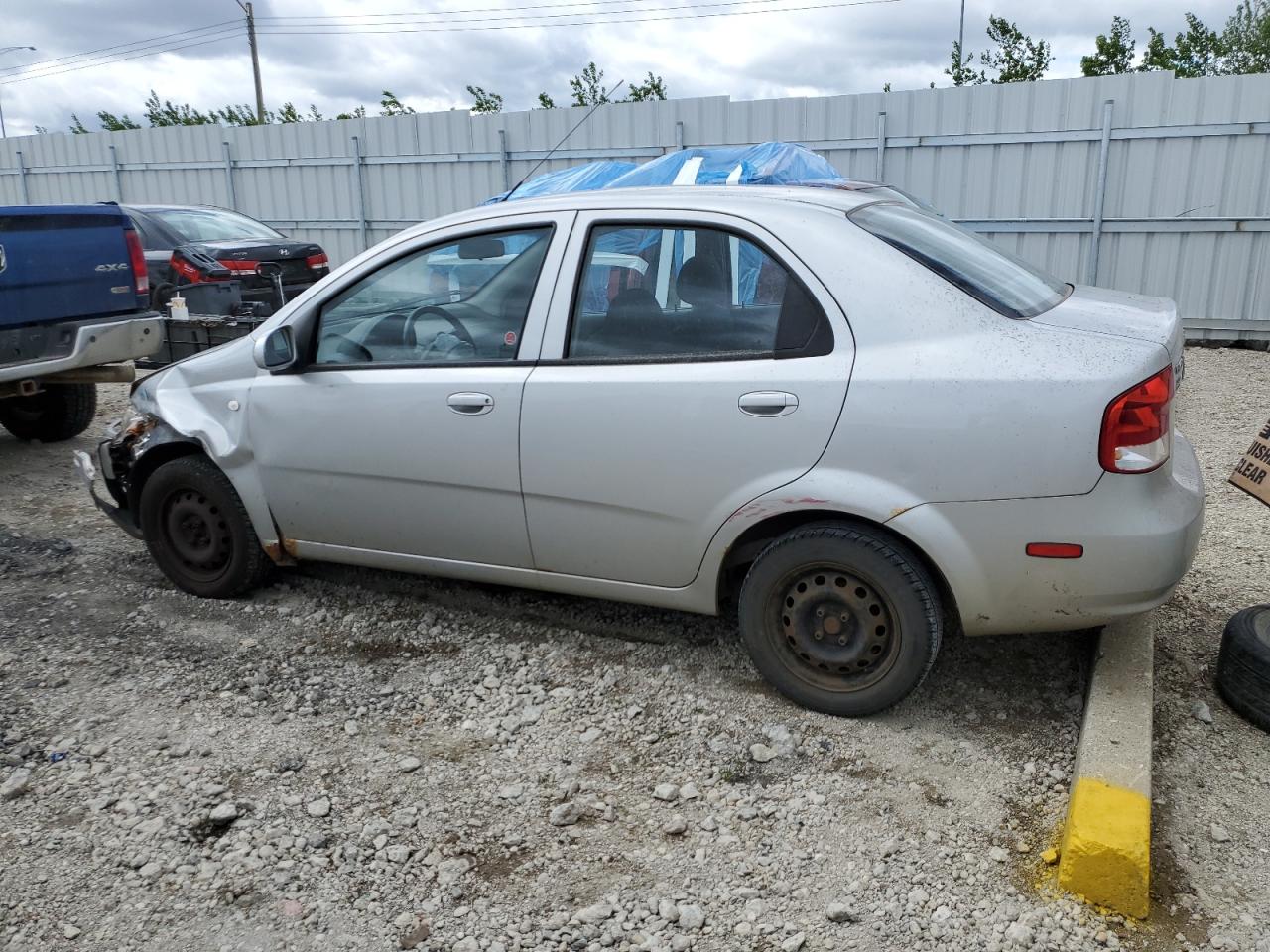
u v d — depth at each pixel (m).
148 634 4.47
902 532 3.29
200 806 3.23
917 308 3.30
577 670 4.05
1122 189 11.24
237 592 4.76
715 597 3.72
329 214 16.11
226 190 16.97
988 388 3.15
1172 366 3.22
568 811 3.16
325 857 2.99
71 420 7.84
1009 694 3.79
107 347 6.76
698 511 3.59
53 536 5.79
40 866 2.96
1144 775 2.95
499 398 3.82
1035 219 11.70
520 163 14.31
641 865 2.93
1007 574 3.24
